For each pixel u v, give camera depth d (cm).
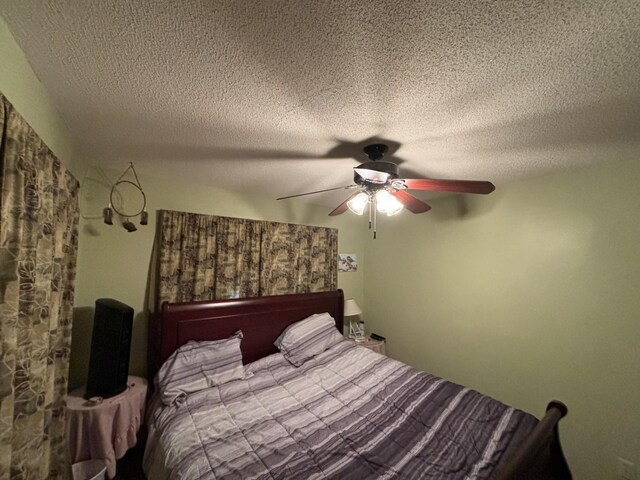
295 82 102
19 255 82
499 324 230
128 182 210
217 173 212
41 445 103
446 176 209
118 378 172
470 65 91
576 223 189
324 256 324
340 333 294
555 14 71
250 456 124
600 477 171
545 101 110
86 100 116
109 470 154
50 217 107
